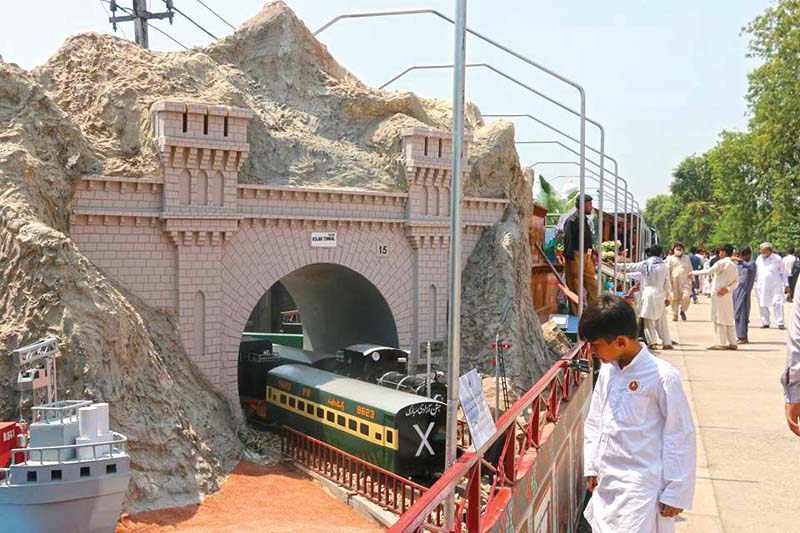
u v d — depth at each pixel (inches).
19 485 515.2
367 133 1123.9
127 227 817.5
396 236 1056.2
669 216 6235.2
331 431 826.2
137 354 720.3
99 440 553.9
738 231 2672.2
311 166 1013.8
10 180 729.0
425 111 1206.9
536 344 1186.6
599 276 794.8
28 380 583.5
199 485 699.4
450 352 264.5
